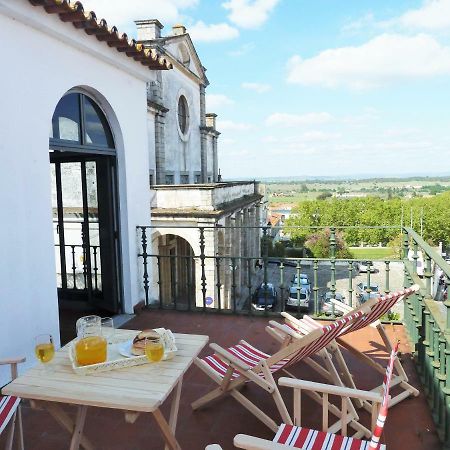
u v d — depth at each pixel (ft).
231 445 10.25
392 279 111.34
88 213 20.13
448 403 9.68
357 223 241.96
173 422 9.23
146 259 20.25
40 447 10.16
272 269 117.08
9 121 12.68
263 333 17.07
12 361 9.12
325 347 10.96
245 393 12.60
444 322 10.41
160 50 58.49
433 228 223.10
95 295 20.72
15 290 12.94
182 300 56.65
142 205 20.85
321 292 91.61
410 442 10.14
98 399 7.31
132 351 8.87
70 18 14.20
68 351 9.21
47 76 14.23
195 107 77.10
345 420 8.16
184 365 8.55
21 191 13.14
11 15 12.59
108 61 17.60
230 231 56.65
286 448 6.30
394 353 6.49
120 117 18.85
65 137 16.05
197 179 78.64
